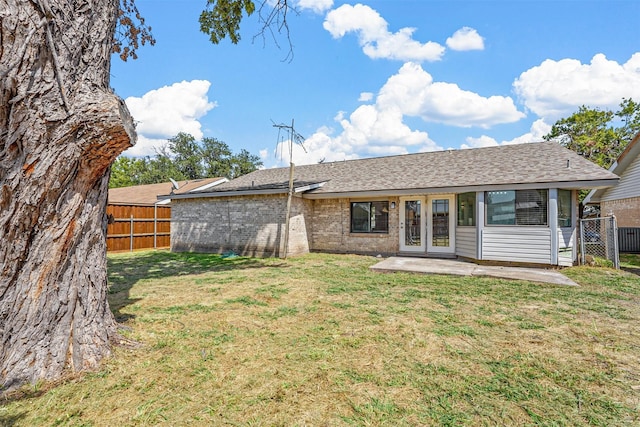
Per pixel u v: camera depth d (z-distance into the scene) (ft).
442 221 34.40
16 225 7.64
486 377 9.04
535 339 11.76
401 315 14.52
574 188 28.02
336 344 11.31
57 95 7.60
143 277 24.41
